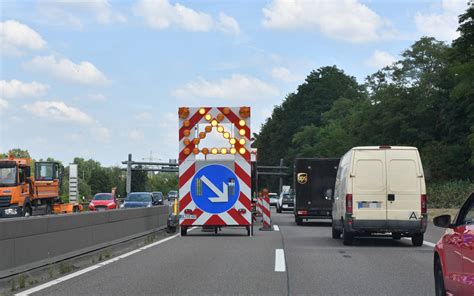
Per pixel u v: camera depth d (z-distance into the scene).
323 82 119.19
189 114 21.98
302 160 33.78
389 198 18.69
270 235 23.73
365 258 15.34
